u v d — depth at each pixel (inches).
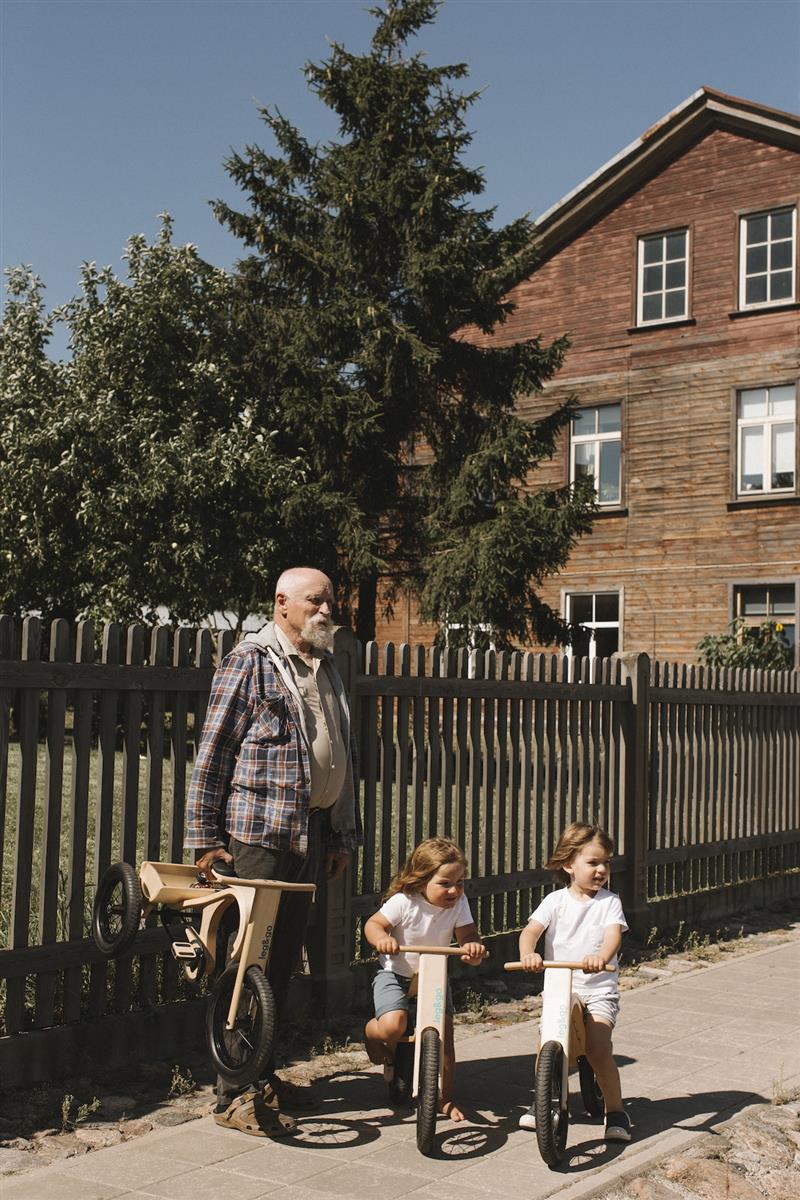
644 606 885.8
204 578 740.0
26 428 794.2
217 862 179.3
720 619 852.6
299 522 737.6
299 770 178.9
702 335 876.6
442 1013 171.3
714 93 863.1
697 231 884.6
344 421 763.4
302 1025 226.8
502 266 783.7
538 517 732.0
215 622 802.2
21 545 784.3
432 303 775.7
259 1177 155.3
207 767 177.3
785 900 394.0
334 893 232.8
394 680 251.8
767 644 742.5
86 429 767.1
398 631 981.2
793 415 835.4
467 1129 175.8
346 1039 222.4
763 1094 195.8
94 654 192.4
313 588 184.2
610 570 903.1
